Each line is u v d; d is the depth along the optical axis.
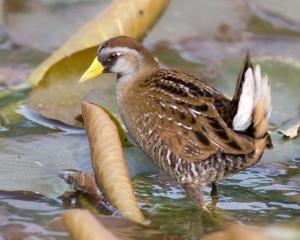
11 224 10.52
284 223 10.75
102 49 12.09
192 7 16.77
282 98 13.28
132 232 10.38
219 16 16.66
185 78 11.47
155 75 11.70
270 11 16.62
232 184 11.87
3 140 12.18
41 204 11.00
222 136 10.62
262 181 11.89
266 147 10.86
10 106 13.45
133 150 12.20
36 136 12.40
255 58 13.83
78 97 13.35
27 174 11.30
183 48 15.75
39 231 10.37
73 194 11.13
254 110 10.29
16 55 15.33
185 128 10.98
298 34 16.55
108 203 10.84
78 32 14.16
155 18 14.22
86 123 11.17
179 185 11.74
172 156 11.15
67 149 12.02
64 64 13.68
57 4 16.95
